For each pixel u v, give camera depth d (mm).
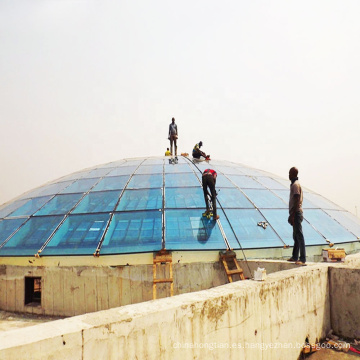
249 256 8594
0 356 2162
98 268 7820
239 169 15531
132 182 12258
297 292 5047
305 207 12430
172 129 18062
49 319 7520
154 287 7102
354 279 5441
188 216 9727
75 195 11578
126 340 2918
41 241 8734
